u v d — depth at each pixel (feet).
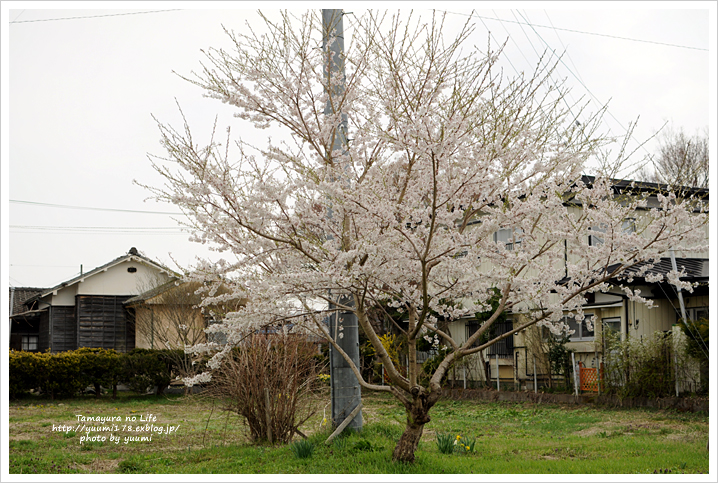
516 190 19.27
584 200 19.90
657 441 27.04
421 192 18.70
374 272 17.51
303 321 23.38
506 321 55.98
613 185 20.11
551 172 18.99
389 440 25.50
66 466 23.20
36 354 55.88
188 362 56.34
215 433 32.17
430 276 19.88
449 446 24.07
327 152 20.90
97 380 56.59
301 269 20.29
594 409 40.34
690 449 24.26
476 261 18.84
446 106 19.80
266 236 18.38
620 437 28.86
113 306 72.84
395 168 20.80
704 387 37.14
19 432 33.94
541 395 46.47
